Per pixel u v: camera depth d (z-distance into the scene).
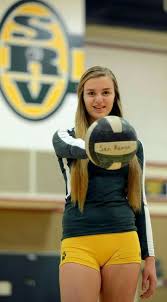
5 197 7.50
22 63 7.59
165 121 9.59
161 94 9.62
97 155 2.66
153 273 2.92
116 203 2.80
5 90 7.51
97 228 2.75
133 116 9.42
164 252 8.79
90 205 2.77
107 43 9.34
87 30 9.21
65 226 2.80
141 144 3.01
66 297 2.70
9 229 7.94
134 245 2.79
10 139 7.53
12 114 7.53
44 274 4.71
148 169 9.27
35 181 7.63
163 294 8.55
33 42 7.66
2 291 4.64
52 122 7.65
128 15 9.31
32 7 7.70
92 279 2.70
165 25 9.54
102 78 2.91
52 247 8.06
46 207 7.75
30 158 7.60
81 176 2.77
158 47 9.63
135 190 2.85
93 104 2.90
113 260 2.75
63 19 7.80
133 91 9.45
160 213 8.89
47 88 7.66
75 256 2.72
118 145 2.66
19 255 4.70
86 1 9.11
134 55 9.50
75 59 7.80
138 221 2.96
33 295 4.66
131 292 2.76
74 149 2.75
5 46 7.54
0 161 7.50
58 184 7.73
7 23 7.58
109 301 2.77
